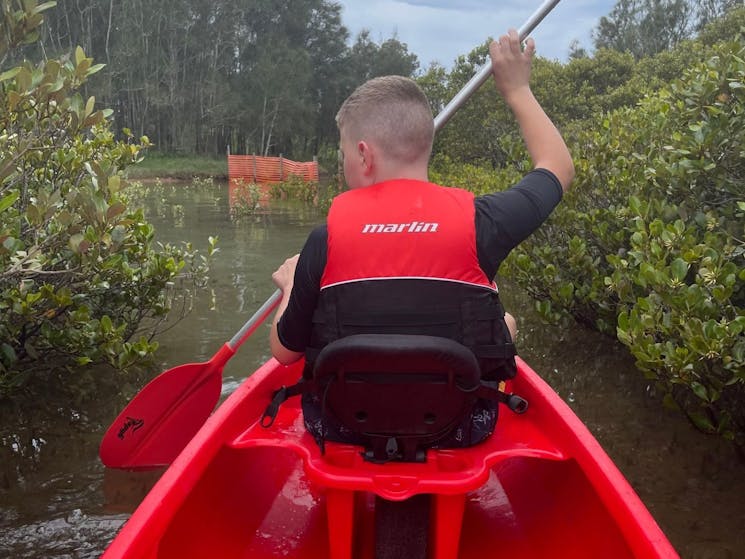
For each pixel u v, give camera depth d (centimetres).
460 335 151
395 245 151
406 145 161
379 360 144
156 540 155
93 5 4088
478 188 766
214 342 454
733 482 282
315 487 232
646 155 396
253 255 778
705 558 233
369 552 188
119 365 346
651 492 276
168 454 293
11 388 347
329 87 5306
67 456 302
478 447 180
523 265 436
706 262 264
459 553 196
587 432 180
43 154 364
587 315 448
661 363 264
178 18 4269
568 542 186
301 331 168
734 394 294
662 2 4631
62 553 232
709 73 341
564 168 165
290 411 220
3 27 269
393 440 158
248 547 200
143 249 390
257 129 4512
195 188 2109
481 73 220
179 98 4081
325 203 1285
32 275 315
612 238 390
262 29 5038
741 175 333
